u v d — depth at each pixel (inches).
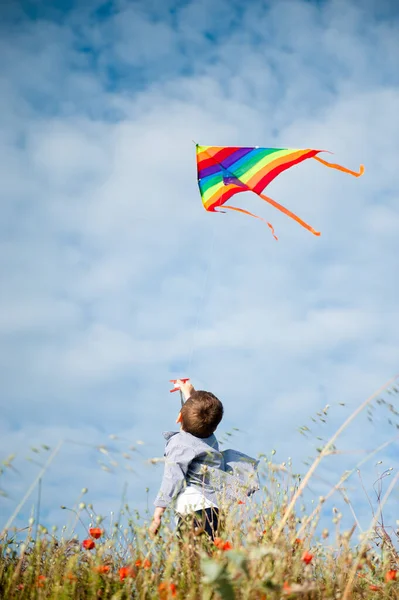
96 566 110.9
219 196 209.6
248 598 92.1
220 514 133.0
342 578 111.4
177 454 153.3
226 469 155.6
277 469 117.9
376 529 127.0
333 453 109.8
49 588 111.3
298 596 103.6
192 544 119.7
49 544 118.0
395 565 124.0
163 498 149.1
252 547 100.2
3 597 109.2
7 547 122.8
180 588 110.7
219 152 208.1
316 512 111.1
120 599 108.0
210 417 158.7
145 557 112.7
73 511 116.1
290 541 113.3
